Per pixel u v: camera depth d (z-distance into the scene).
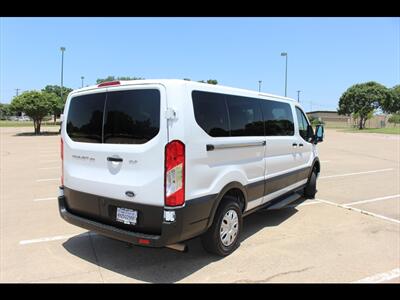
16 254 4.69
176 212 3.73
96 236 5.39
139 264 4.39
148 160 3.82
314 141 7.71
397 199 8.01
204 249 4.60
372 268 4.30
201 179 4.03
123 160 4.01
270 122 5.70
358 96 64.81
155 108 3.84
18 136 32.84
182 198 3.78
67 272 4.16
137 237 3.81
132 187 3.92
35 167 13.02
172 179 3.73
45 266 4.32
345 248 4.94
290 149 6.41
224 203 4.50
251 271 4.19
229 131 4.55
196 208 3.95
